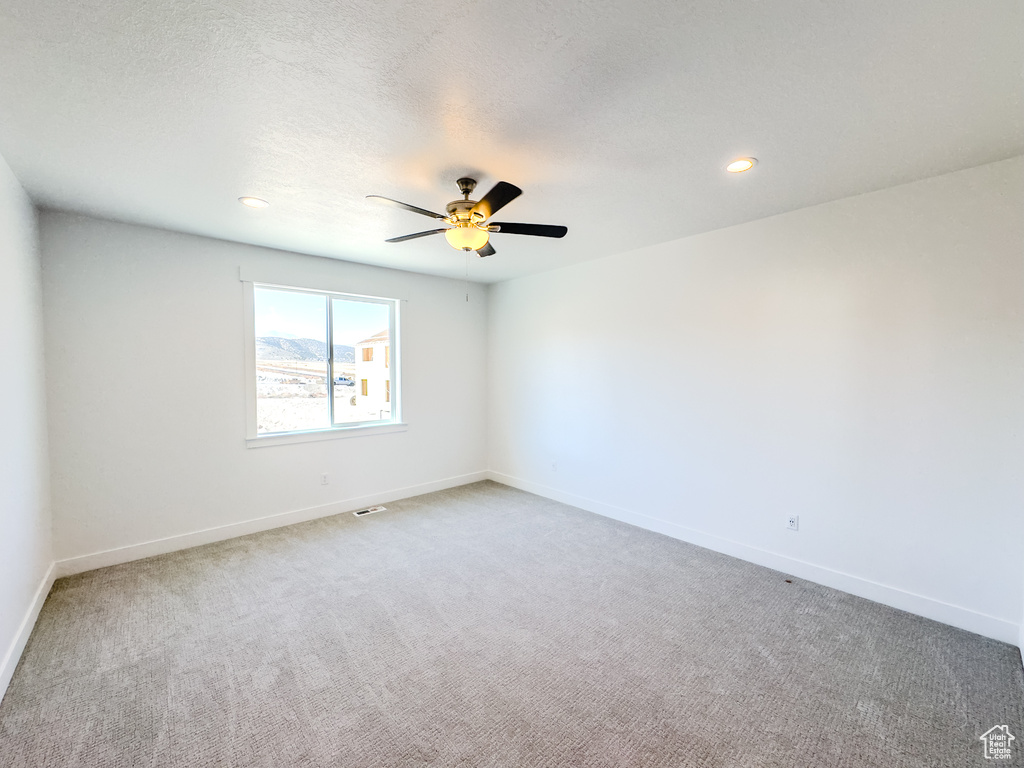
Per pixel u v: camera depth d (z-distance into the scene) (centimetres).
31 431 245
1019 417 218
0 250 202
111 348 304
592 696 185
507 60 144
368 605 256
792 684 192
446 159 213
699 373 341
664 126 185
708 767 151
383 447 452
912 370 246
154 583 280
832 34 134
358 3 120
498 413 527
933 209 237
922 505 245
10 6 120
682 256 348
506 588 277
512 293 503
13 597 206
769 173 230
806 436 287
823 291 277
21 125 180
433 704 180
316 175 229
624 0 120
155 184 239
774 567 303
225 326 351
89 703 179
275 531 372
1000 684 192
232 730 166
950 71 150
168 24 127
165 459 327
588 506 429
